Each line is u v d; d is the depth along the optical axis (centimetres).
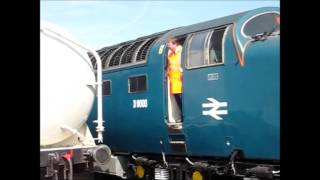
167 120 904
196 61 839
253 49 730
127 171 1059
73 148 710
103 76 1106
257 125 719
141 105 968
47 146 721
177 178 916
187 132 859
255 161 756
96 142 841
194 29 885
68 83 695
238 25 771
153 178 996
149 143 966
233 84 761
